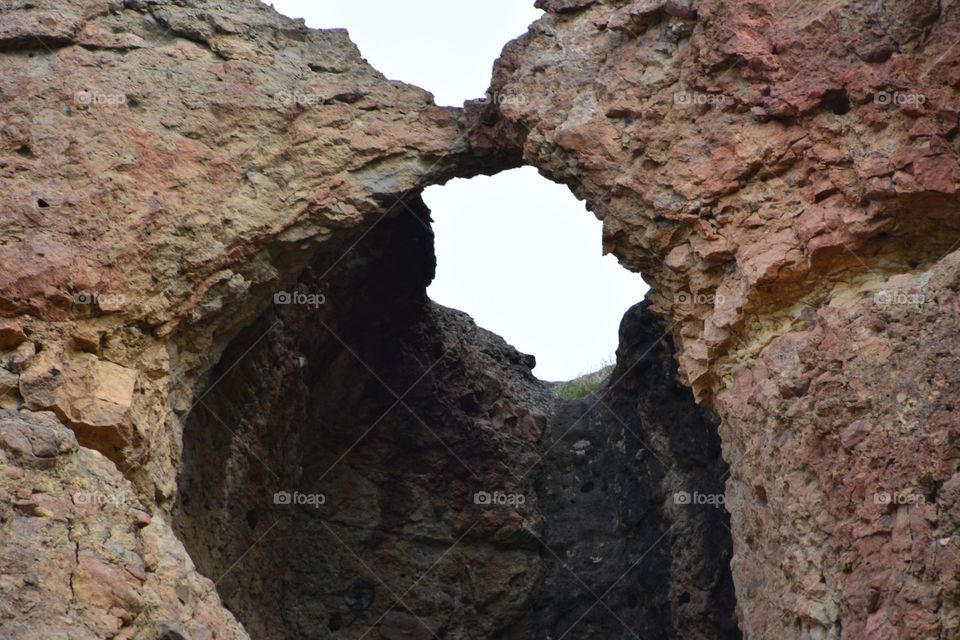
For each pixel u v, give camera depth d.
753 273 14.35
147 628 12.17
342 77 16.41
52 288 13.97
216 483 16.84
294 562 18.84
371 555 19.25
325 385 19.14
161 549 13.20
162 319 14.55
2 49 15.37
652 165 15.20
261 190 15.42
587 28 16.12
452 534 19.59
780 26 15.01
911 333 13.29
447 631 19.23
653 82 15.48
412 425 19.73
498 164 16.52
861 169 14.28
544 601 19.64
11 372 13.56
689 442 19.38
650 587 19.09
